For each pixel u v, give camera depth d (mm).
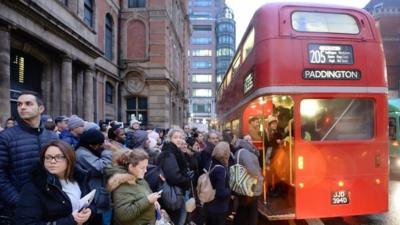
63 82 15961
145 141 7008
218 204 5637
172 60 35625
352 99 7078
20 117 3834
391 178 14328
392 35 45094
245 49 9078
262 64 6977
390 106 16188
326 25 7113
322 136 6965
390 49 45062
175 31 38406
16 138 3713
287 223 7859
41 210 2924
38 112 3875
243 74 9414
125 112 29719
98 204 3803
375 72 7105
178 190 5285
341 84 6949
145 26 30125
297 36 6941
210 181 5633
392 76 44844
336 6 7289
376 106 7078
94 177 4246
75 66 18578
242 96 9609
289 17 7012
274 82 6801
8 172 3656
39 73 15469
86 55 18516
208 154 6977
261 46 7059
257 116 9305
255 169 6141
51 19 13766
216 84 121500
